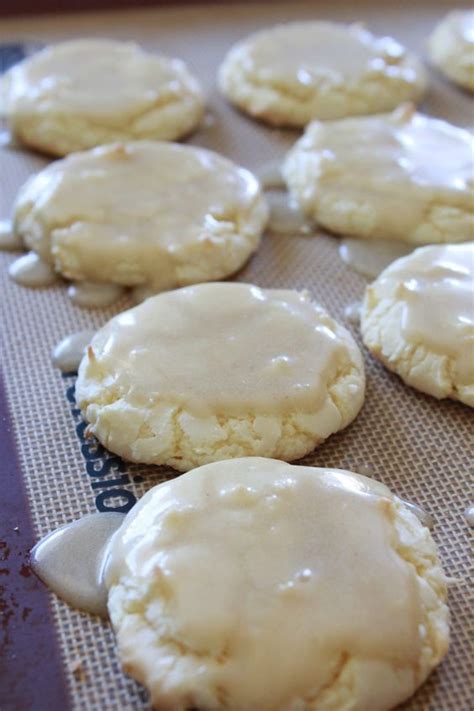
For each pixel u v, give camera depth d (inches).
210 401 13.1
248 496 12.2
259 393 13.2
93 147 17.1
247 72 18.1
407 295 14.2
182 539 11.9
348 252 15.7
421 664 11.6
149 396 13.2
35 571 12.5
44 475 13.3
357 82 17.8
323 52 18.5
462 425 13.7
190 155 16.3
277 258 15.7
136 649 11.5
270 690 11.2
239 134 17.8
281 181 16.8
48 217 15.3
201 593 11.6
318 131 16.8
